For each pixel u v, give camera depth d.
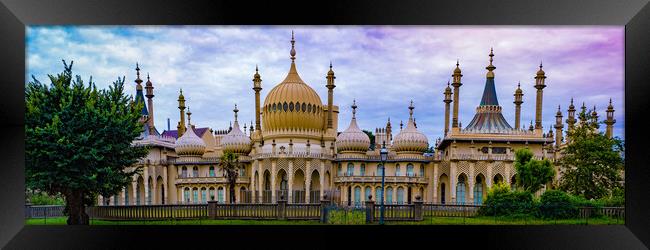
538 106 55.44
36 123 29.28
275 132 61.75
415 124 60.59
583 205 34.28
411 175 58.75
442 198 57.47
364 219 31.16
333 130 65.75
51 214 34.84
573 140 42.44
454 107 56.44
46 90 30.34
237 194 61.50
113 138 31.47
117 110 32.97
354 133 60.84
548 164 41.97
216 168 63.59
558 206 33.97
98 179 30.84
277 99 61.44
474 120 57.41
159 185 62.62
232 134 65.69
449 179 56.56
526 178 41.53
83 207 31.56
